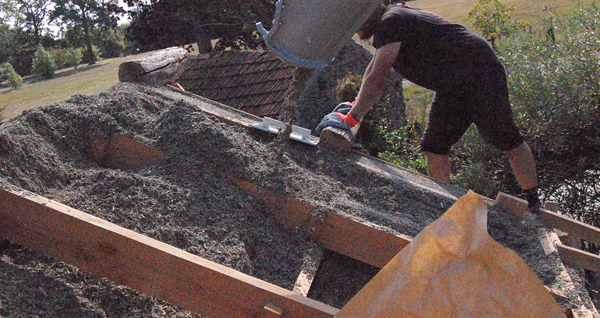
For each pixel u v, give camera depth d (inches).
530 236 102.3
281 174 102.2
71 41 2470.5
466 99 120.0
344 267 94.6
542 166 226.8
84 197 86.6
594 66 225.9
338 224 90.8
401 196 111.2
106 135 106.8
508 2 1061.1
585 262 96.6
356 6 84.4
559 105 221.3
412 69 120.3
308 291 80.9
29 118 97.3
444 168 141.6
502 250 41.3
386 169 124.5
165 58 158.6
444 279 41.4
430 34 113.2
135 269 66.3
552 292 81.0
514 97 237.9
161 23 686.5
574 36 247.4
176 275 64.6
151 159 105.6
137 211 84.6
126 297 71.7
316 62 92.7
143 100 123.4
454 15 1203.2
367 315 43.2
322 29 86.5
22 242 71.0
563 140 218.2
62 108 105.7
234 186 98.7
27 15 2413.9
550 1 942.4
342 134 124.0
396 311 41.9
